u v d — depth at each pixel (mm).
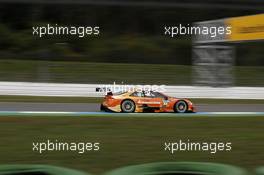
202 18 152125
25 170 18156
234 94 86438
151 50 136125
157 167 18578
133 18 150250
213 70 87750
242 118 40406
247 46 143250
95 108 57688
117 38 141000
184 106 54719
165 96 54312
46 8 145875
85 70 97438
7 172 18000
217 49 89438
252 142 32062
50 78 92250
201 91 84562
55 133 32750
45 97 78188
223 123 37906
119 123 36562
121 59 130500
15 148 28766
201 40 88688
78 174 17938
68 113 48562
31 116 38312
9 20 139250
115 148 29500
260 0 156750
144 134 33281
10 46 129125
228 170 18109
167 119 39000
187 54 135500
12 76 91625
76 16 146125
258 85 96875
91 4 150875
